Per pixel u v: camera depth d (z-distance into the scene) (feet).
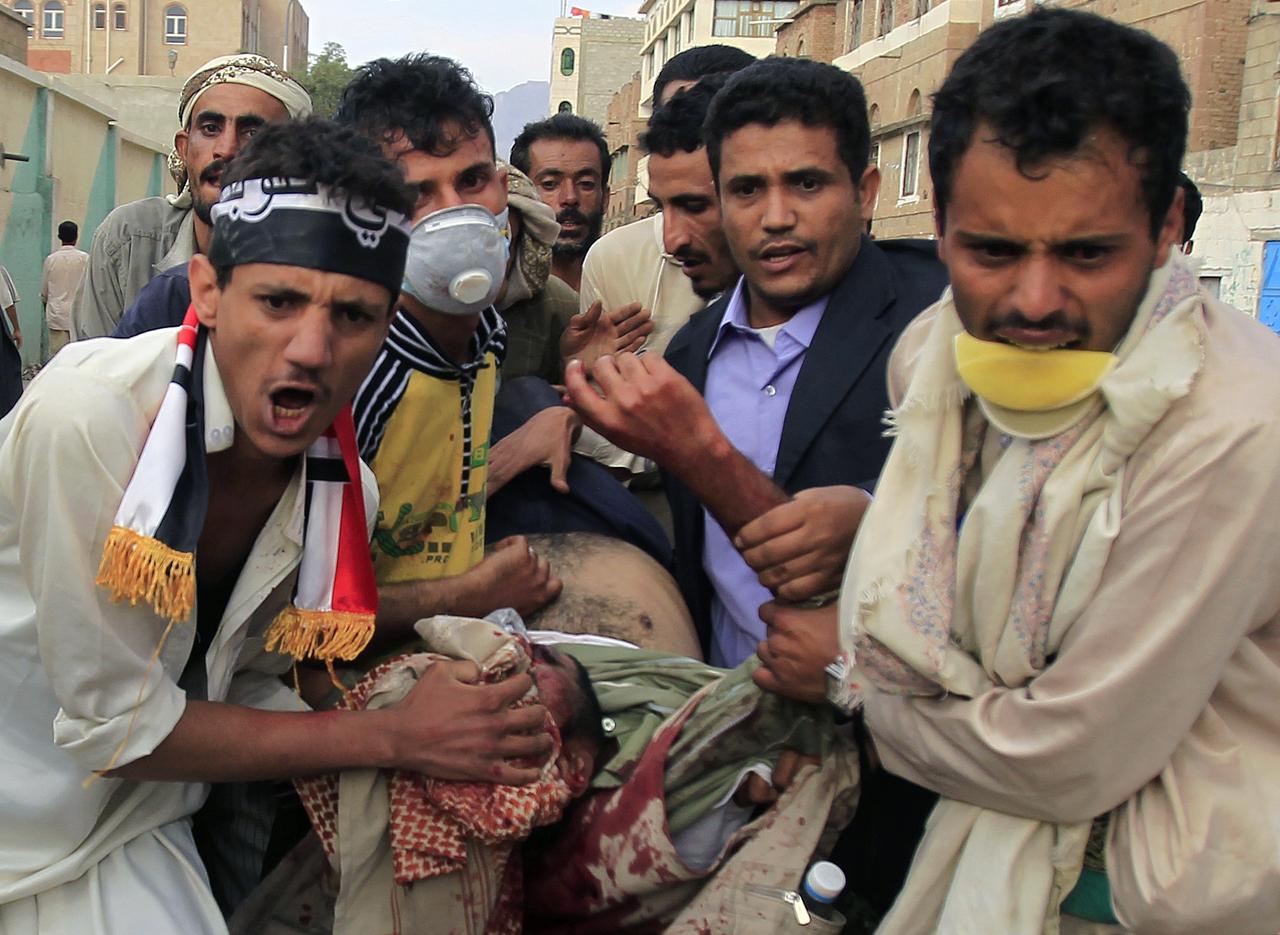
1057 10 4.50
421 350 6.99
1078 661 4.72
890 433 5.41
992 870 5.07
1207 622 4.53
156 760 5.58
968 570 5.07
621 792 6.43
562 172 13.83
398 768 5.92
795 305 7.79
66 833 5.74
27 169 48.19
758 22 142.00
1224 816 4.71
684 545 8.23
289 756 5.73
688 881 6.39
